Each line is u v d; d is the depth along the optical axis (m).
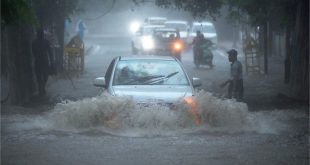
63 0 43.38
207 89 40.81
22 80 33.38
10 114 28.38
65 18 47.28
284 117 27.56
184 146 20.80
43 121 25.98
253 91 40.06
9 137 22.53
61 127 23.84
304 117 27.59
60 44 50.50
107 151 20.03
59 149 20.38
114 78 25.55
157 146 20.78
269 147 20.70
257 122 24.69
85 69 56.78
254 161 18.58
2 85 41.75
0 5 18.34
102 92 25.86
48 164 18.27
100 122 23.42
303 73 33.50
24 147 20.69
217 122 23.58
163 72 25.83
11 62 33.09
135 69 25.98
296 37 34.00
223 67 59.97
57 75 48.09
